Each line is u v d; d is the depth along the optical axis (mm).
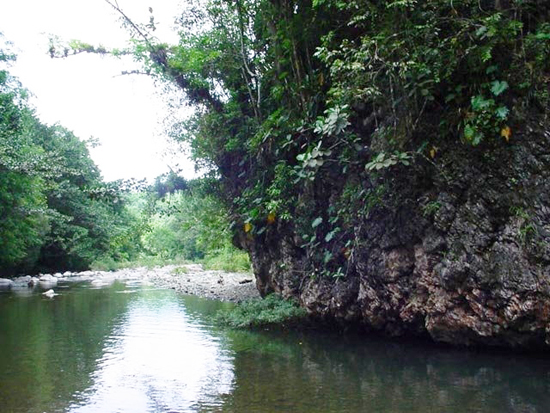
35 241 24453
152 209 14664
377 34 6984
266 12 10055
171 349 7703
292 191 9617
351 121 8125
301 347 7660
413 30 6438
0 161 16656
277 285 11039
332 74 7090
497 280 5953
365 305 7969
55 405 5070
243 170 12148
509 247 5887
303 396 5156
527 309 5707
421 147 6578
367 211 7496
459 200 6406
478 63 6047
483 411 4527
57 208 30516
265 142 10344
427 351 7059
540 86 5652
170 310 12258
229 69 12117
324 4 8320
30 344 8234
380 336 8297
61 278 26453
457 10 6457
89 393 5473
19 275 26938
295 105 9578
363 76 6789
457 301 6520
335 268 8664
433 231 6754
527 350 6367
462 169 6328
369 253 7688
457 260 6359
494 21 5793
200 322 10297
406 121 6828
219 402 5051
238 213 12125
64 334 9125
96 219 33312
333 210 8406
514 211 5832
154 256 46688
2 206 20297
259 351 7434
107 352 7566
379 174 7258
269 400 5055
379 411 4617
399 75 6551
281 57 9867
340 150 8242
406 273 7242
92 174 33625
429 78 6496
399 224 7180
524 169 5750
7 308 13039
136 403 5098
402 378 5711
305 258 9711
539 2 5957
